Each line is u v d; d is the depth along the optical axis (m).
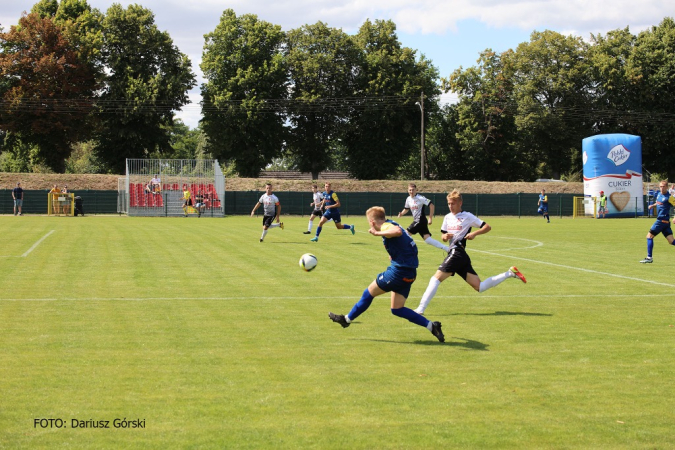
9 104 57.84
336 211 23.50
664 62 75.38
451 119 83.69
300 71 71.19
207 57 67.56
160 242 22.75
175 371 6.75
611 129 78.25
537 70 77.25
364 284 13.02
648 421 5.46
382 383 6.41
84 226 31.95
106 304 10.64
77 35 60.62
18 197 44.16
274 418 5.44
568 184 62.81
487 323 9.37
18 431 5.12
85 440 4.96
